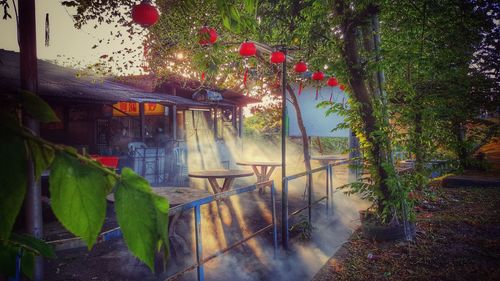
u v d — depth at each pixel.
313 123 13.16
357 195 9.38
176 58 8.50
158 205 0.46
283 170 5.44
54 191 0.41
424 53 5.34
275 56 4.62
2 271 0.59
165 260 0.46
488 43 7.74
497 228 5.73
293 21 7.29
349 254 4.83
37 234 3.79
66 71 13.35
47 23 3.21
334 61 5.81
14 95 0.45
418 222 6.17
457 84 6.54
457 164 5.21
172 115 13.52
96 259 5.10
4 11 3.52
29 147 0.40
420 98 5.54
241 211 8.05
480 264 4.32
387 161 5.29
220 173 8.47
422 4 4.99
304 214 7.68
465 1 5.14
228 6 1.04
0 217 0.35
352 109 5.54
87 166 0.44
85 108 13.27
